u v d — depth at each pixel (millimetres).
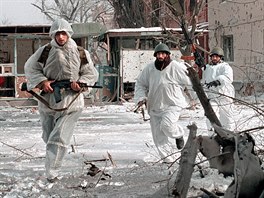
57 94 8344
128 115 20328
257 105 9484
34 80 8375
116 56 28094
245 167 5676
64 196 7332
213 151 5797
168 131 9719
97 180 8250
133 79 27422
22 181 8266
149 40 28031
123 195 7234
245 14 32000
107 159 10062
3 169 9438
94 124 17266
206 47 36375
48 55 8398
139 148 11633
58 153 8352
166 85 9867
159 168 8867
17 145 12531
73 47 8414
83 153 10984
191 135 5676
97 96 26797
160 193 6934
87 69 8508
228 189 5590
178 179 5395
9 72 25625
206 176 7633
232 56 33906
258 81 10438
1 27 25094
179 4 17109
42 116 8695
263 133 8570
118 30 27375
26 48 26344
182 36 26766
